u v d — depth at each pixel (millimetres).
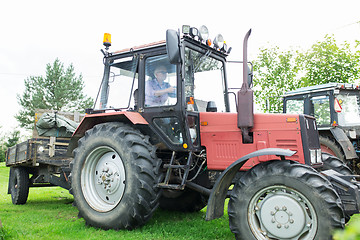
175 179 4062
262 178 3084
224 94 4586
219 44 4453
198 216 4719
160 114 3959
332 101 7035
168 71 4000
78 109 27562
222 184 3363
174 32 3441
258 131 3660
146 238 3453
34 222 4344
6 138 34094
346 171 4168
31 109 26422
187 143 3830
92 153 4148
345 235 885
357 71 10531
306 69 11242
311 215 2844
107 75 4574
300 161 3408
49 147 5969
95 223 3906
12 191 6566
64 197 7320
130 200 3646
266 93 11539
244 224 3107
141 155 3707
